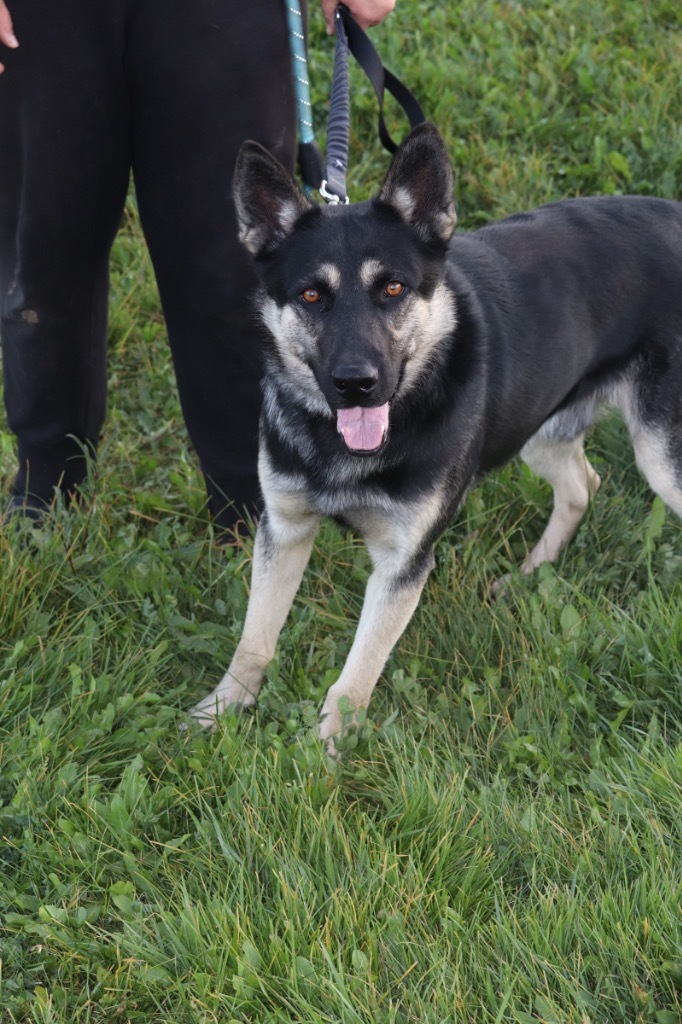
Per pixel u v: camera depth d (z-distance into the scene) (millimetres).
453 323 2756
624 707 2857
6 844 2453
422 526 2756
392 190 2631
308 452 2738
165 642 2963
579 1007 2102
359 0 3094
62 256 3123
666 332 3146
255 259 2766
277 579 2928
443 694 2914
